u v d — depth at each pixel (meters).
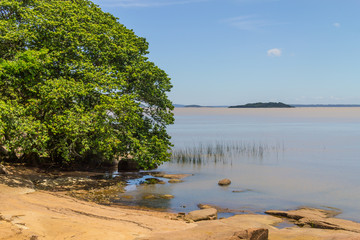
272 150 43.88
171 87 26.77
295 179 24.95
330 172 28.41
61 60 20.58
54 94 17.97
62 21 20.94
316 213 15.32
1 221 9.03
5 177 17.66
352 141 57.03
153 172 27.23
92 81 20.31
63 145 20.11
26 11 20.23
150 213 14.88
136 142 21.78
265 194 20.00
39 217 10.15
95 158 28.22
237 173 27.45
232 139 60.34
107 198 17.92
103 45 23.05
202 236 8.80
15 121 16.45
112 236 8.91
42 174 22.25
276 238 10.16
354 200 18.62
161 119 26.78
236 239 8.49
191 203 17.61
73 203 14.65
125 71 24.41
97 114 19.28
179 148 44.62
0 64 17.44
